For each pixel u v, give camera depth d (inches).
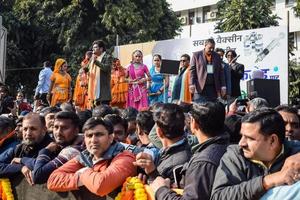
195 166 117.4
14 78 966.4
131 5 888.9
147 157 132.6
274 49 462.0
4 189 174.7
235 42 485.4
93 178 137.6
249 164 110.2
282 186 100.3
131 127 221.8
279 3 1142.3
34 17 930.7
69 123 175.8
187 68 359.6
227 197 105.5
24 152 186.5
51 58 928.3
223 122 126.4
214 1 1306.6
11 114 389.7
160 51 547.8
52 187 150.6
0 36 539.8
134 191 132.4
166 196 119.3
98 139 144.3
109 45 874.8
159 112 142.1
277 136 106.5
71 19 885.8
